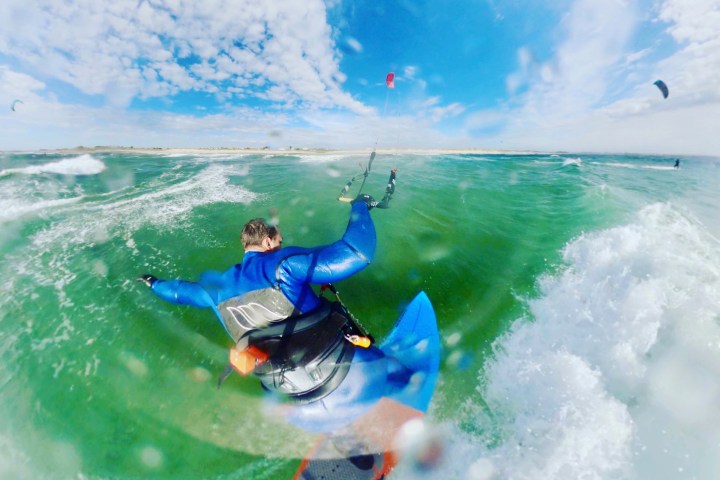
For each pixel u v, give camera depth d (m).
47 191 7.02
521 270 3.74
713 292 2.90
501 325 2.82
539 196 6.88
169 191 7.30
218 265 3.82
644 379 2.08
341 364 1.64
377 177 9.12
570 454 1.67
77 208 5.80
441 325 2.86
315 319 1.67
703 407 1.83
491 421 1.88
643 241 4.02
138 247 4.16
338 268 1.66
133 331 2.62
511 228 5.00
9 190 6.97
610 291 3.11
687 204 5.94
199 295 1.81
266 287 1.62
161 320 2.76
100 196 6.70
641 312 2.73
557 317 2.85
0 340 2.48
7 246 4.12
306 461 1.69
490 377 2.22
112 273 3.50
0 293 3.06
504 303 3.12
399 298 3.24
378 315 2.99
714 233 4.41
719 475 1.50
